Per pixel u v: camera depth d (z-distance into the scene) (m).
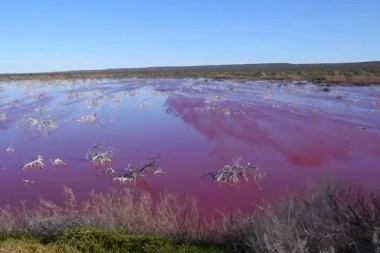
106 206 8.41
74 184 12.41
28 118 23.97
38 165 14.51
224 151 15.23
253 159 14.02
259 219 6.39
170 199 10.62
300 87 42.78
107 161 14.77
